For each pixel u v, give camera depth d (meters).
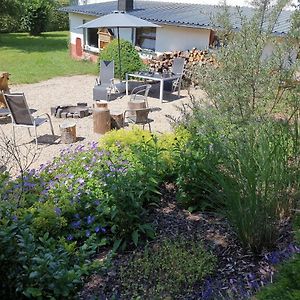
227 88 4.97
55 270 2.53
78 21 15.78
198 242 3.50
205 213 4.02
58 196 3.97
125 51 11.59
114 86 10.55
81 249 3.10
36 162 6.04
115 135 5.45
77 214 3.74
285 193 3.29
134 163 4.41
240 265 3.14
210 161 3.65
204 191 4.03
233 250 3.36
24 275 2.48
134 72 10.92
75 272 2.71
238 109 4.82
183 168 4.09
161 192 4.39
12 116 6.81
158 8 14.78
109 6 16.05
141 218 3.76
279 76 4.90
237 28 5.43
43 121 7.14
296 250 2.84
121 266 3.29
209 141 4.18
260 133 3.74
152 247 3.53
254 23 5.09
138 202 3.72
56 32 25.53
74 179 4.29
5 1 19.66
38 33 23.52
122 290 3.00
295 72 5.00
